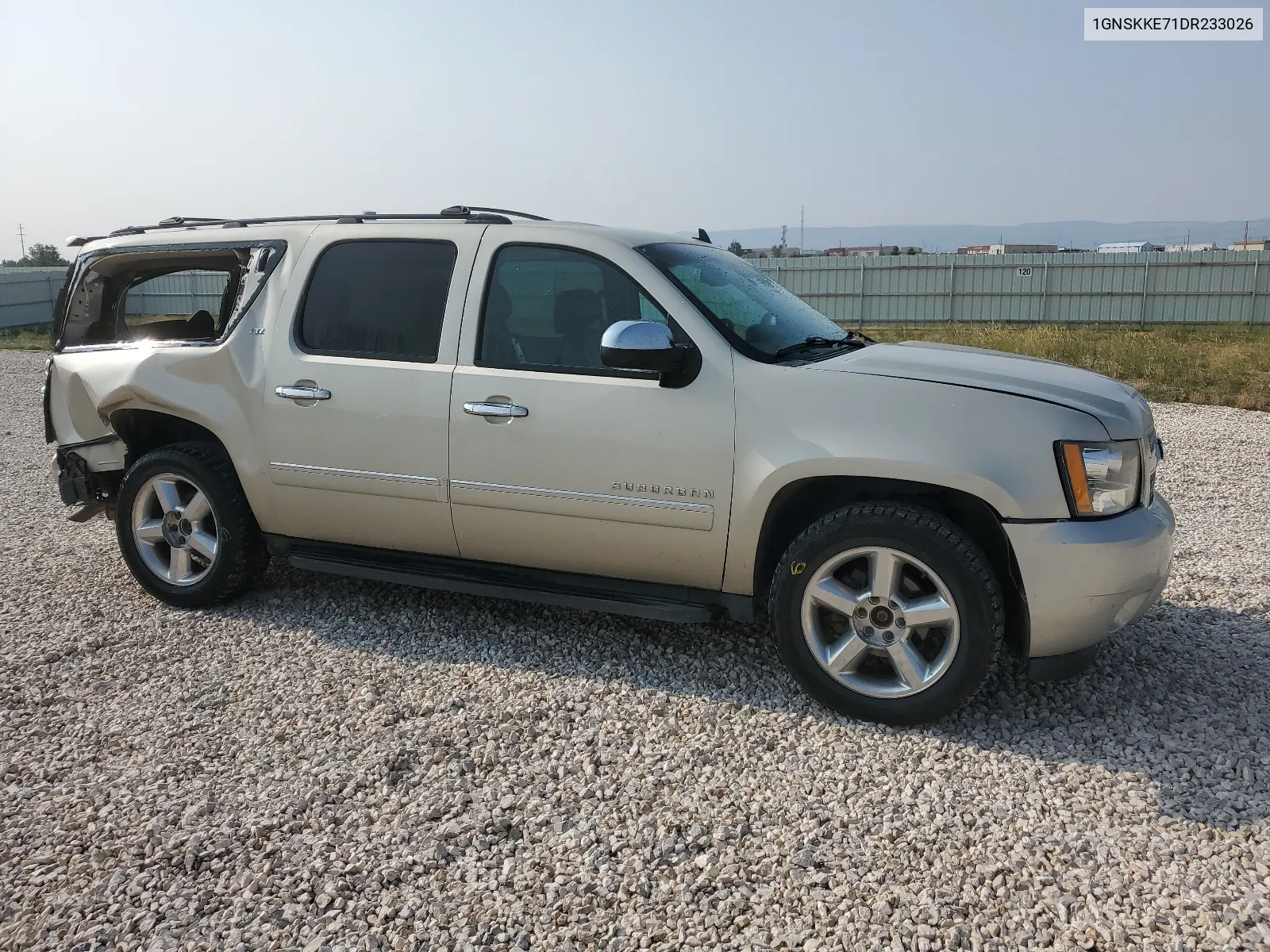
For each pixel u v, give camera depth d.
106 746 3.42
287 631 4.48
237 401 4.45
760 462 3.52
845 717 3.58
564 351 3.89
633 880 2.61
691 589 3.90
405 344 4.16
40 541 6.14
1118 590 3.29
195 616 4.68
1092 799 3.00
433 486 4.09
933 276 28.47
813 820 2.90
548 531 3.97
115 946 2.41
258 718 3.62
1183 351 17.02
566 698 3.74
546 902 2.54
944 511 3.57
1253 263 26.33
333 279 4.34
